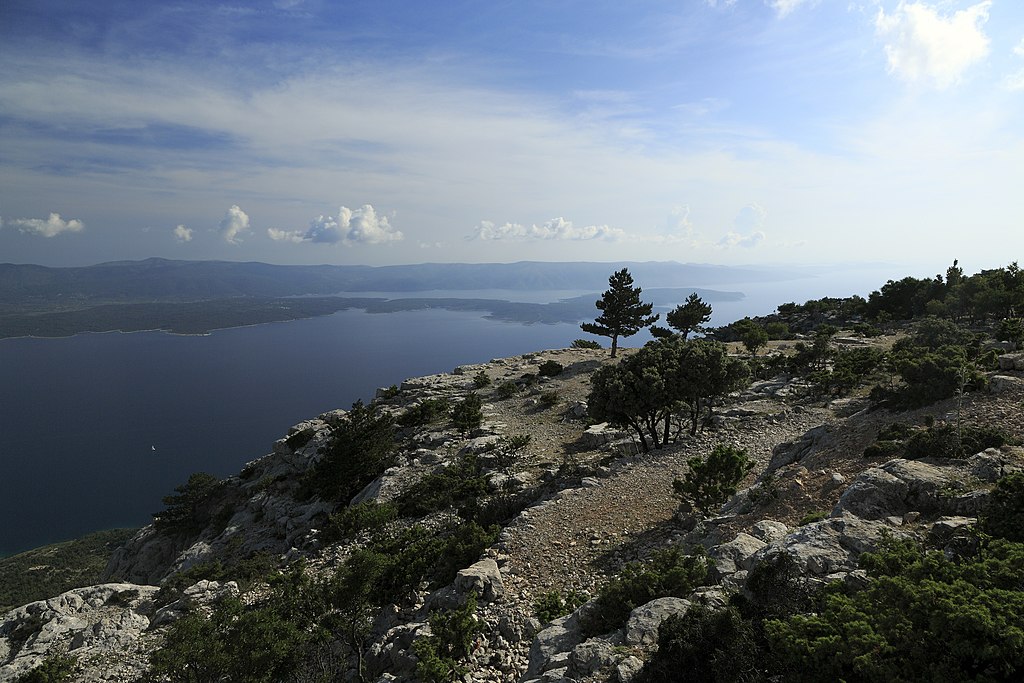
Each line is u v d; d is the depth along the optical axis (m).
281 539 39.88
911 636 8.48
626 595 14.46
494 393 61.09
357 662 18.36
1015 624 7.80
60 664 23.02
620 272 72.56
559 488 29.77
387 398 71.88
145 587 33.84
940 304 64.81
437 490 35.47
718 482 22.19
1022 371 25.70
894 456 19.67
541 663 13.50
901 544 11.16
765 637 10.33
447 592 19.55
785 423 32.34
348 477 42.44
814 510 17.97
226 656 17.03
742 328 80.88
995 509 12.09
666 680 10.45
